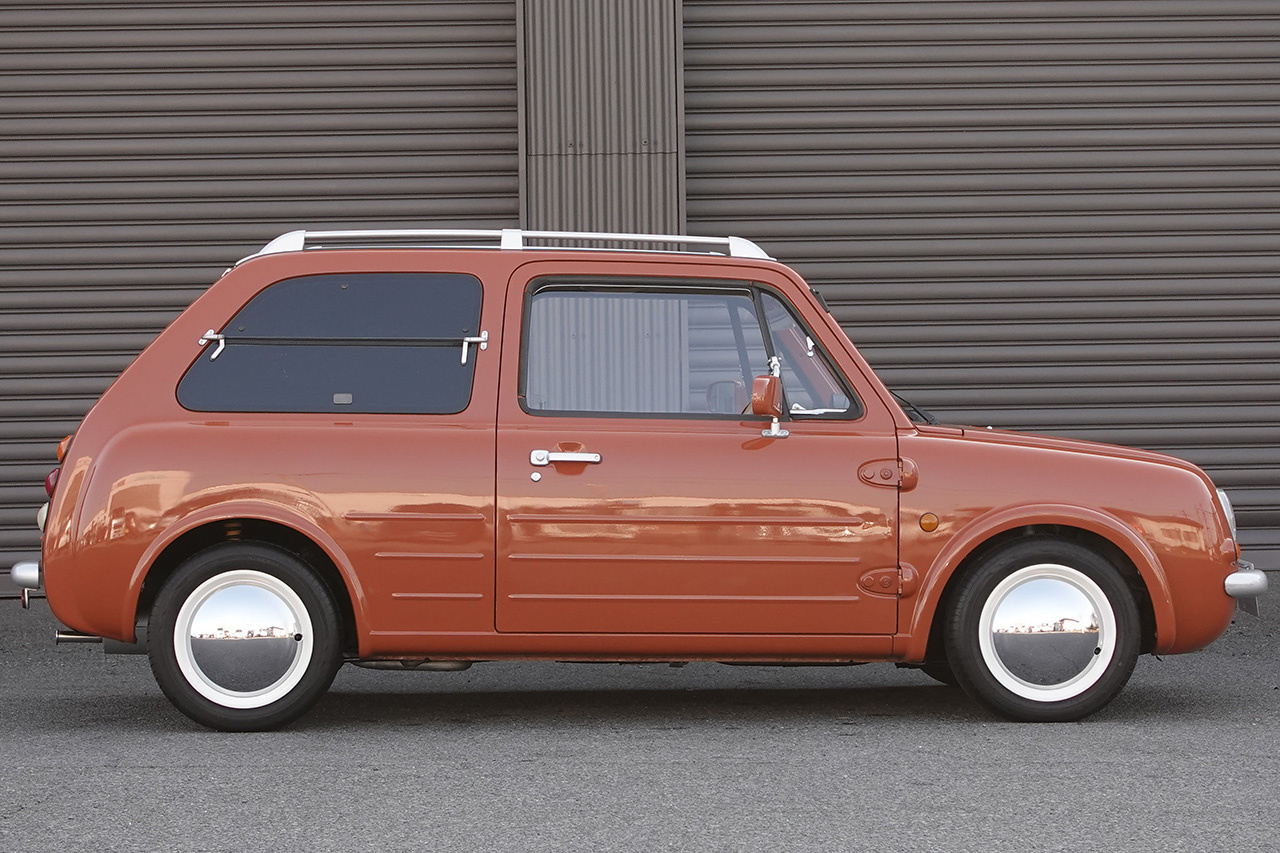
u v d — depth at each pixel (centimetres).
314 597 571
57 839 416
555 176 1097
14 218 1115
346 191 1123
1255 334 1156
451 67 1123
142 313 1122
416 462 576
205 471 571
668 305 603
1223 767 504
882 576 583
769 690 696
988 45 1146
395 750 540
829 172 1140
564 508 576
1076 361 1149
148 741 559
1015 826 427
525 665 786
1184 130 1155
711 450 584
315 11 1120
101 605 568
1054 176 1148
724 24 1134
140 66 1117
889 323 1144
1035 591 590
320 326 591
